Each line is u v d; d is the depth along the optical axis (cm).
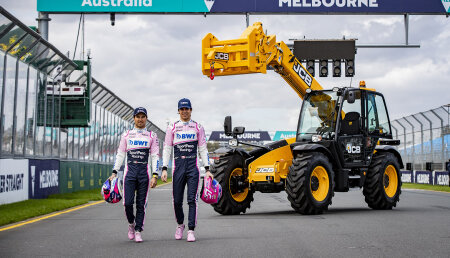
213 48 1150
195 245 639
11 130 1438
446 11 1873
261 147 1112
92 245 645
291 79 1250
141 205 675
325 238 691
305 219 948
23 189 1416
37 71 1638
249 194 1101
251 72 1143
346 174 1116
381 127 1241
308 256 559
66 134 2064
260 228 809
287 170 1091
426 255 558
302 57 1884
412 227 808
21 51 1476
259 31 1146
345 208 1245
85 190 2175
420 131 2717
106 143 2811
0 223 890
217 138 6788
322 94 1162
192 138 682
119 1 1786
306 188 1020
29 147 1591
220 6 1809
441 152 2469
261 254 573
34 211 1120
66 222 933
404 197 1675
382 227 809
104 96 2625
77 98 2000
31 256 568
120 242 671
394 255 559
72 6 1788
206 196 693
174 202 684
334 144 1109
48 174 1659
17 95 1480
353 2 1856
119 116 3158
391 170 1215
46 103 1733
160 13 1806
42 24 1812
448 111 2373
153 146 677
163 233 761
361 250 593
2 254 581
